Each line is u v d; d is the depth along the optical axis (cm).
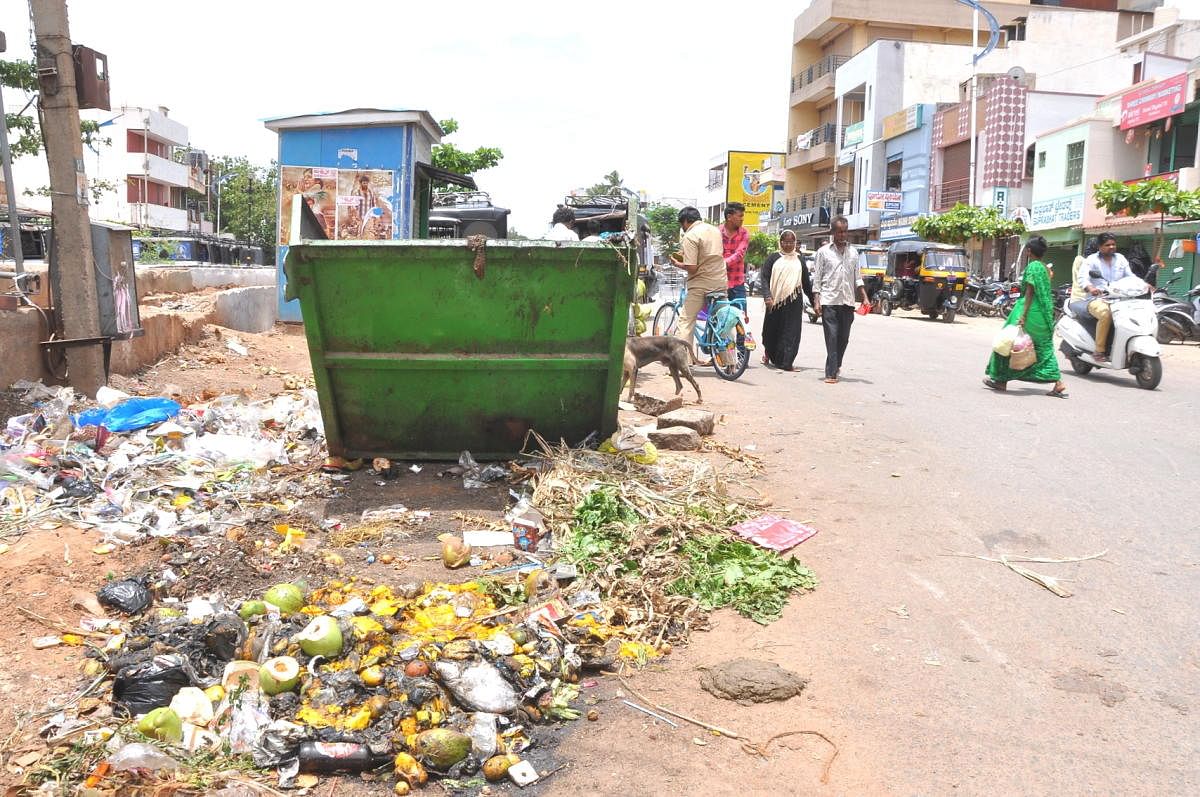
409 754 297
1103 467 697
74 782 277
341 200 1263
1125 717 338
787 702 347
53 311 736
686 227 1112
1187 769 306
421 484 598
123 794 269
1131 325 1129
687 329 1102
